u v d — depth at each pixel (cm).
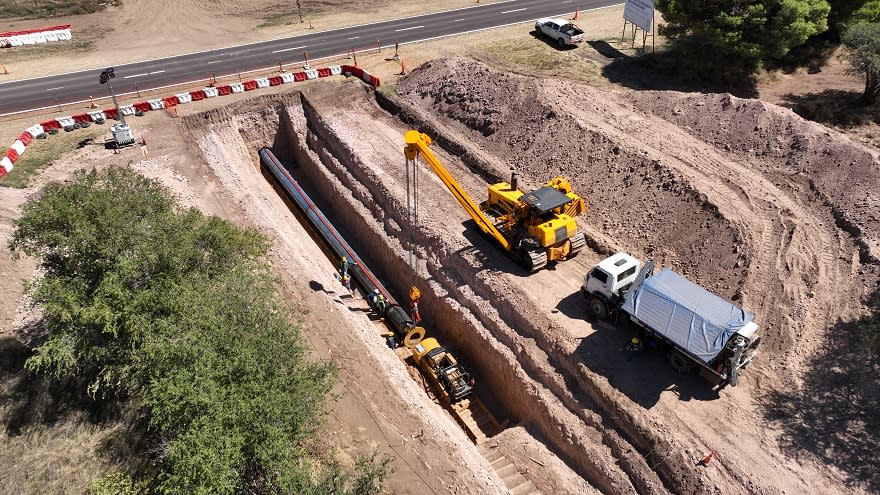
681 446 1950
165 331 1773
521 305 2514
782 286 2372
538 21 4781
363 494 1709
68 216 1973
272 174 3866
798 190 2766
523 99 3575
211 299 1870
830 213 2638
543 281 2633
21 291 2469
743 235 2552
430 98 3984
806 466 1866
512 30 4956
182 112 3900
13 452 1908
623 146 3111
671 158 3011
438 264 2891
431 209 3123
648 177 2945
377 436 2078
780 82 4012
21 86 4309
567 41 4491
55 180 3209
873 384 2044
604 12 5275
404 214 3117
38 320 2325
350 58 4647
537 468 2145
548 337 2375
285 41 5044
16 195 3042
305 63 4591
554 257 2673
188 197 3228
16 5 5441
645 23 4247
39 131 3609
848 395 2036
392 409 2189
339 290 2906
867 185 2630
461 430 2378
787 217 2631
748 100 3166
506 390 2495
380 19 5428
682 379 2175
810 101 3694
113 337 1928
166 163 3462
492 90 3741
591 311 2436
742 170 2919
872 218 2509
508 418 2506
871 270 2342
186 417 1570
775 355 2197
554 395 2286
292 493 1611
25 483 1822
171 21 5444
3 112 3925
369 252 3353
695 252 2619
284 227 3266
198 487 1469
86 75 4497
